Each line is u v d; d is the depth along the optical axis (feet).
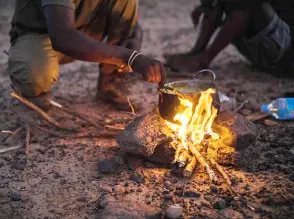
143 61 4.02
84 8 4.86
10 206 3.67
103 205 3.57
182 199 3.61
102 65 5.46
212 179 3.77
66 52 4.05
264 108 5.19
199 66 6.57
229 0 6.15
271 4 6.43
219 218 3.37
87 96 5.98
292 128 4.88
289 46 6.23
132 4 5.08
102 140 4.73
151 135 3.94
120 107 5.49
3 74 7.02
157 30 9.68
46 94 5.08
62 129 4.96
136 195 3.70
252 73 6.78
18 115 5.30
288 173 3.97
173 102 3.95
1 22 10.47
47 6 4.07
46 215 3.54
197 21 6.81
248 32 6.34
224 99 5.57
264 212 3.43
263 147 4.45
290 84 6.31
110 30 5.24
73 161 4.32
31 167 4.25
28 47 4.82
